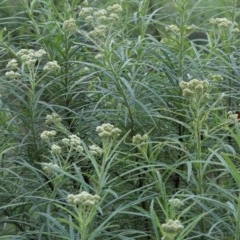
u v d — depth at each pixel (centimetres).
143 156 575
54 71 637
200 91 523
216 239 501
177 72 645
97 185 528
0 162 585
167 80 660
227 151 597
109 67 606
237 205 500
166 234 426
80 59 687
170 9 962
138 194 590
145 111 602
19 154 628
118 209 493
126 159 562
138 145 545
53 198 542
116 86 609
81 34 689
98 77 663
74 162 571
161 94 638
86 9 625
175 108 633
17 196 563
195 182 535
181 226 423
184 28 656
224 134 561
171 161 621
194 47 653
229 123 581
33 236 561
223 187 558
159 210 582
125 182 600
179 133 630
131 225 584
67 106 663
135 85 627
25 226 612
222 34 696
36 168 612
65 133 589
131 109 613
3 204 594
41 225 541
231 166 465
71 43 669
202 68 654
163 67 643
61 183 550
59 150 525
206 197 511
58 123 588
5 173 617
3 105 646
